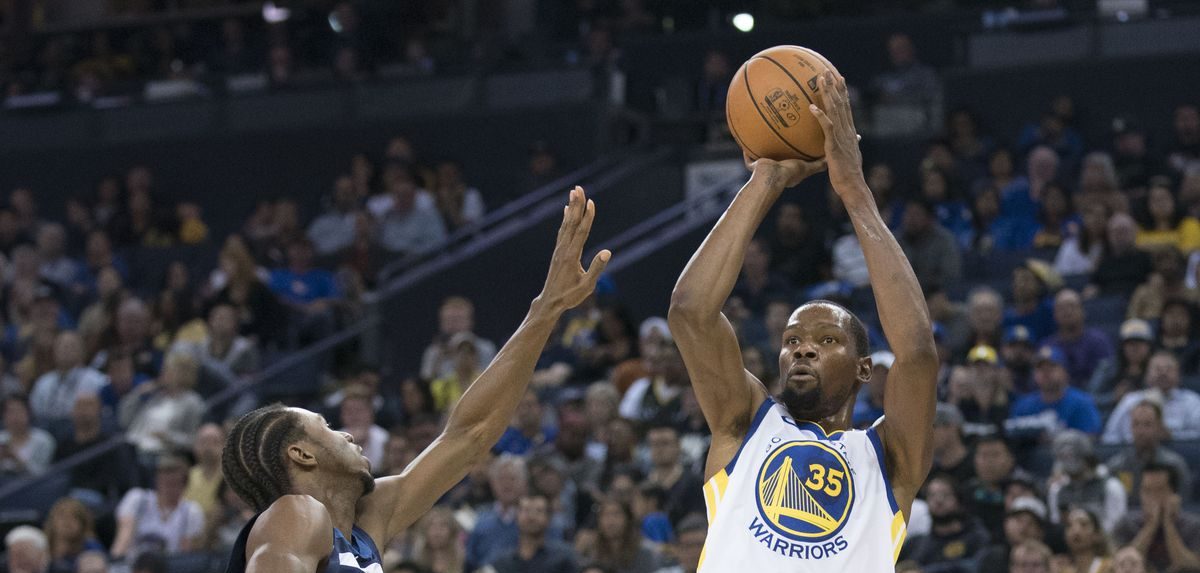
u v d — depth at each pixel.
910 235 14.37
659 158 18.70
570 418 11.27
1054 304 12.60
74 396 14.15
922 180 15.48
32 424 13.95
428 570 9.34
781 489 4.29
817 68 4.61
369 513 4.21
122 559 10.99
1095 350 12.15
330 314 15.70
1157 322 12.56
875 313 13.60
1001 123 18.20
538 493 10.33
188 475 11.63
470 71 20.08
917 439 4.34
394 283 16.42
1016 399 11.33
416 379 12.61
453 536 9.86
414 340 16.25
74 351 14.27
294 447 4.02
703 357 4.41
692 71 20.31
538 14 22.12
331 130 20.23
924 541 9.35
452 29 21.89
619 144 19.81
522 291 16.84
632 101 20.50
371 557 4.08
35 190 21.08
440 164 18.48
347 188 17.84
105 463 12.45
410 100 20.23
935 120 18.33
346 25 21.42
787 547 4.23
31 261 17.19
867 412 10.47
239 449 4.02
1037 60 18.30
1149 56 17.81
